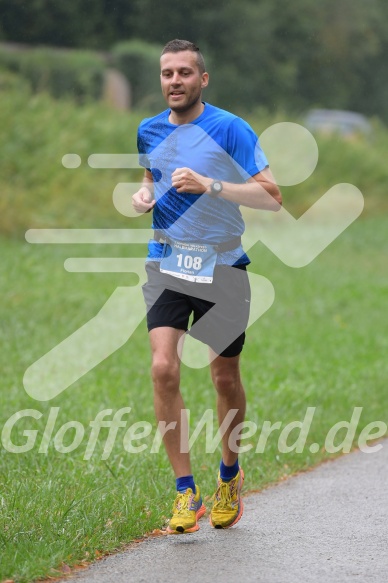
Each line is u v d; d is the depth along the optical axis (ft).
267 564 38.78
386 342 97.35
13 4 310.04
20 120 163.63
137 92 293.02
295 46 397.60
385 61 442.09
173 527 41.75
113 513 43.96
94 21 325.83
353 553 40.42
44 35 315.78
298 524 45.09
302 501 49.49
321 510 47.62
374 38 429.79
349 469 56.85
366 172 233.14
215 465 54.44
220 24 359.05
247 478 52.75
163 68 42.78
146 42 339.77
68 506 43.45
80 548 39.42
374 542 42.06
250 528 44.37
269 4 380.17
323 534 43.34
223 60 366.63
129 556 39.88
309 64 407.44
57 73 264.31
